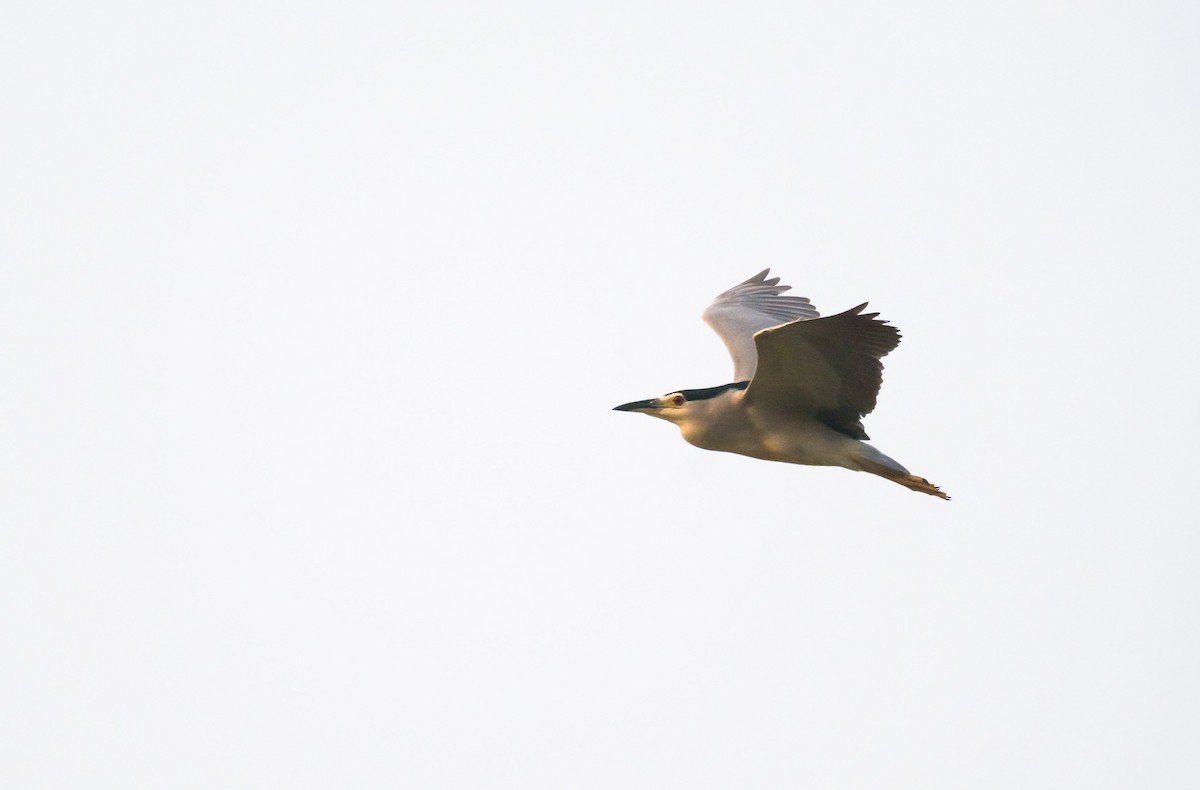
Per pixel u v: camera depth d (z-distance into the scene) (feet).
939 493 49.62
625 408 52.34
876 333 45.39
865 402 48.39
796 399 49.60
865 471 50.52
